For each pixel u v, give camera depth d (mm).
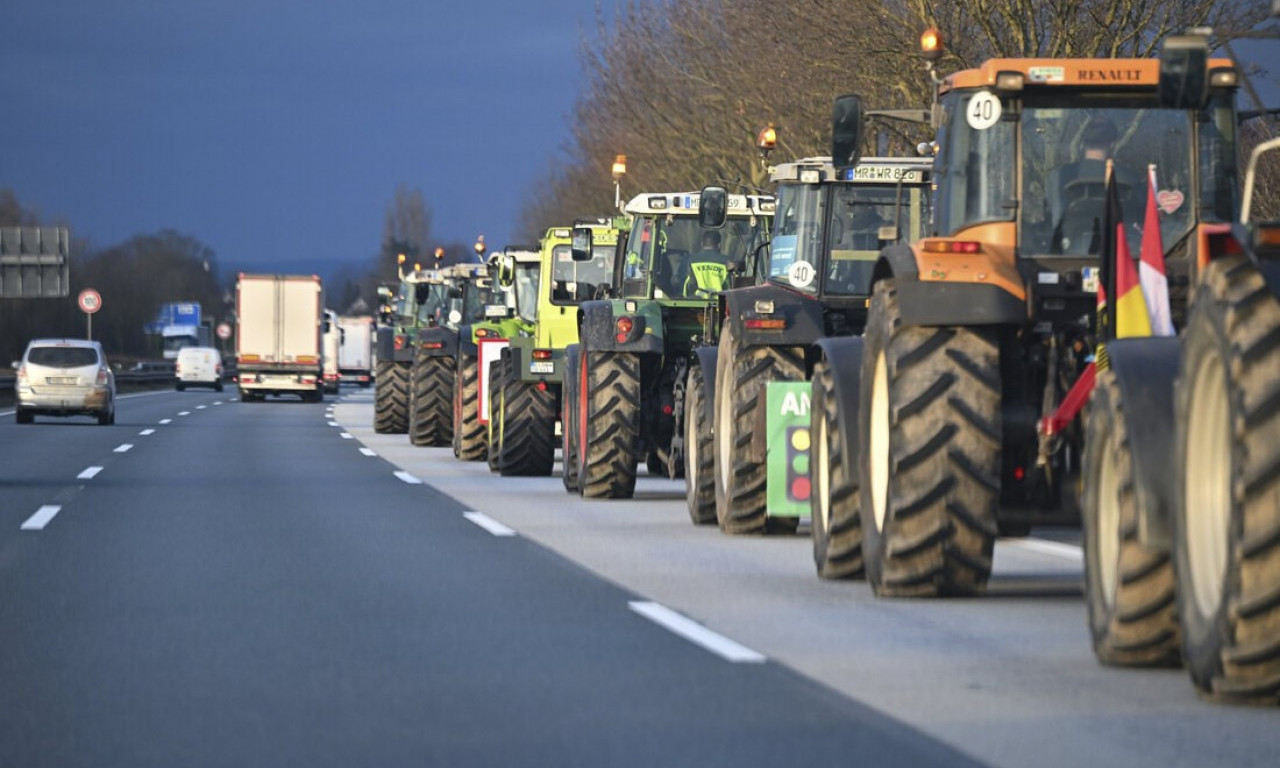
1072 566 38844
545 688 23984
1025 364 33812
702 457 49594
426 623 30078
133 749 20297
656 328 58594
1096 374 31125
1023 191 33969
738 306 46562
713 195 53656
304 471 74188
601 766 19312
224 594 34031
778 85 118188
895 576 32750
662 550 42750
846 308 48781
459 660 26281
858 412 35594
